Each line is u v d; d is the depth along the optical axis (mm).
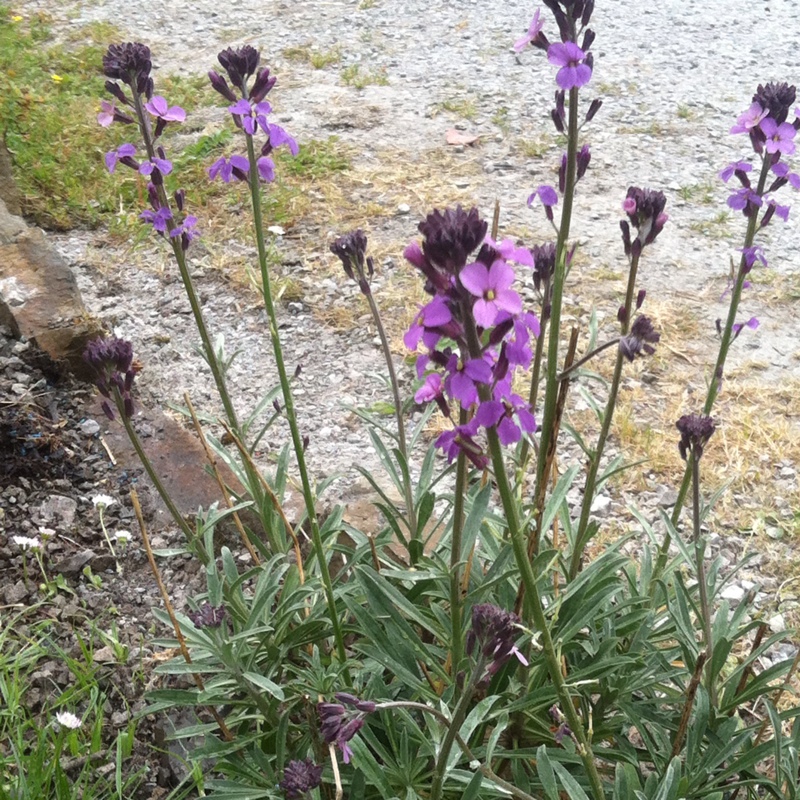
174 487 934
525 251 459
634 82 1952
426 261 455
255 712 682
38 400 999
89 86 1894
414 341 479
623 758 641
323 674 626
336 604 700
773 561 920
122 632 809
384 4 2406
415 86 1936
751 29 2238
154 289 1338
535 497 623
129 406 657
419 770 603
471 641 485
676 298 1288
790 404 1105
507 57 2080
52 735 705
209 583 655
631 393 1121
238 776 646
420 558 670
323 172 1588
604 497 982
